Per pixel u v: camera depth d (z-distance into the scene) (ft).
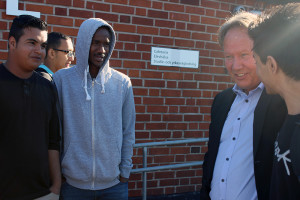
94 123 6.46
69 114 6.44
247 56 4.84
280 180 3.67
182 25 11.18
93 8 10.03
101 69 6.65
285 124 3.71
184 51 11.27
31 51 5.36
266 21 3.81
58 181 6.08
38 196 5.51
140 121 10.84
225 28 5.21
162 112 11.12
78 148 6.43
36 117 5.50
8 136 5.15
